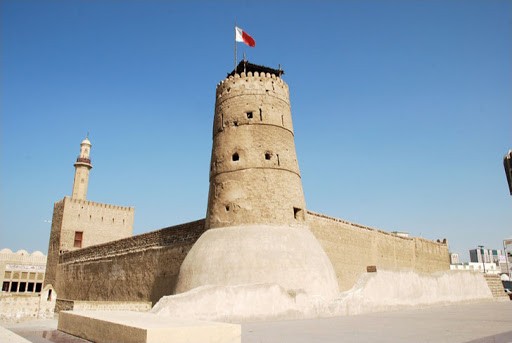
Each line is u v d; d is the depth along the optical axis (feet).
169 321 28.25
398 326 41.81
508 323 44.65
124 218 168.55
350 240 96.84
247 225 62.54
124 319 29.73
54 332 37.40
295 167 70.85
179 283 61.52
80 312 36.73
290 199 66.90
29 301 80.64
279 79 74.90
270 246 59.57
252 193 64.69
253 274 56.44
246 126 69.41
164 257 94.27
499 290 109.81
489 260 426.92
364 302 60.34
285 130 71.56
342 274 90.74
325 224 89.51
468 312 61.11
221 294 47.83
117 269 112.47
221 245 60.85
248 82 72.33
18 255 190.49
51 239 159.74
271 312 50.85
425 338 32.96
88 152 171.42
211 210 67.62
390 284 66.64
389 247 113.09
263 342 30.94
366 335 34.83
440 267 139.44
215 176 69.10
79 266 134.62
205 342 24.95
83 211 158.92
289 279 57.16
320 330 38.65
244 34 79.66
